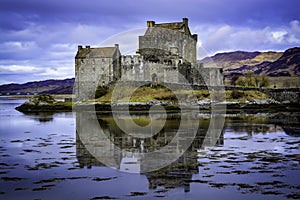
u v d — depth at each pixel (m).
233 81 131.00
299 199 21.77
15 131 52.66
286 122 60.06
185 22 107.88
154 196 22.41
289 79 170.75
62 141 42.41
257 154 33.81
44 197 22.44
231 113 78.00
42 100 103.06
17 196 22.59
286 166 29.20
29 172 27.89
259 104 90.38
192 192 23.05
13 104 159.50
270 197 22.09
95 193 23.03
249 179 25.62
